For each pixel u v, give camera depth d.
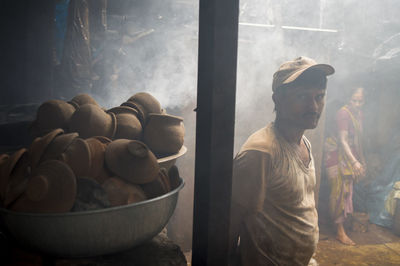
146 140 1.45
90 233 0.93
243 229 1.64
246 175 1.56
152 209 1.02
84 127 1.24
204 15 0.96
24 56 2.99
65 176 0.94
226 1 0.93
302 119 1.61
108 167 1.06
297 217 1.59
